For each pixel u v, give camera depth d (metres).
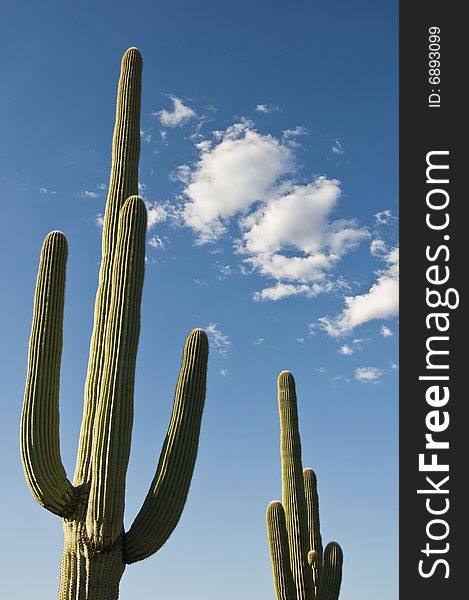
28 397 5.98
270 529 8.84
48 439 5.97
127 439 6.09
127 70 7.50
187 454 6.31
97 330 6.56
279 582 8.68
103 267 6.76
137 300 6.30
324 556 9.20
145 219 6.47
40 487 5.88
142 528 6.15
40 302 6.18
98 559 6.04
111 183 7.11
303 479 9.39
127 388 6.13
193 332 6.59
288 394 9.67
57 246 6.32
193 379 6.45
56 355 6.14
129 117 7.32
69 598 5.97
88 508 6.01
